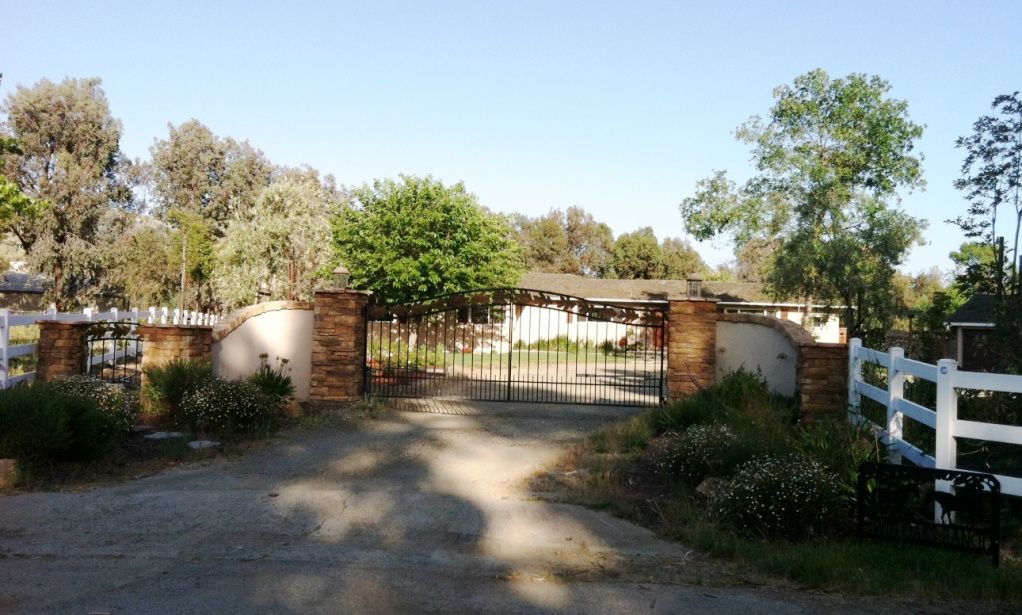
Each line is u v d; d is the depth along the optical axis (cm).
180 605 465
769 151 3312
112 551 571
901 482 609
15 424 797
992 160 892
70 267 4438
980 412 766
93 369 1565
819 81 3241
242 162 6875
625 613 470
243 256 3466
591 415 1276
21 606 458
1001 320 792
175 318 2317
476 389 1684
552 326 3719
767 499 632
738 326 1305
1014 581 507
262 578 518
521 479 824
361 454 934
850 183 3231
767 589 517
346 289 1312
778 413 992
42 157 4628
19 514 659
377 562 558
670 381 1287
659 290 4134
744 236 3316
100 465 833
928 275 4959
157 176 6881
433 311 1380
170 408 1079
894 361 780
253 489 757
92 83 4891
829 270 2402
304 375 1330
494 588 510
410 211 2919
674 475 797
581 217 7569
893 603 492
